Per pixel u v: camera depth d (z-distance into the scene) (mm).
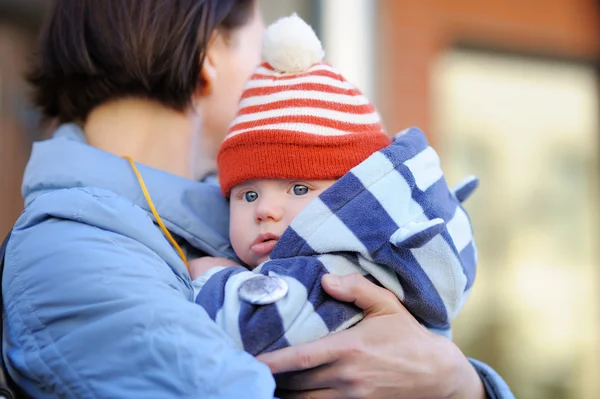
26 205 1161
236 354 921
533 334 3830
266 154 1097
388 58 3146
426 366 1058
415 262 1068
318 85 1135
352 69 3012
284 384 1039
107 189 1133
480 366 1244
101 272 945
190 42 1195
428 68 3293
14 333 968
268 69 1179
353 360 1013
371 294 1048
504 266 3779
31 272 971
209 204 1229
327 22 2943
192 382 881
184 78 1194
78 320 932
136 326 908
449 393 1083
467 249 1166
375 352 1025
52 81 1278
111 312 921
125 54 1174
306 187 1111
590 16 3746
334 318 1029
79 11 1216
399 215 1062
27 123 2869
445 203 1146
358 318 1061
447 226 1122
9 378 972
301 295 1019
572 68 3855
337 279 1041
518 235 3820
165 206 1166
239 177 1122
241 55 1314
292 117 1104
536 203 3863
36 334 948
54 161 1149
